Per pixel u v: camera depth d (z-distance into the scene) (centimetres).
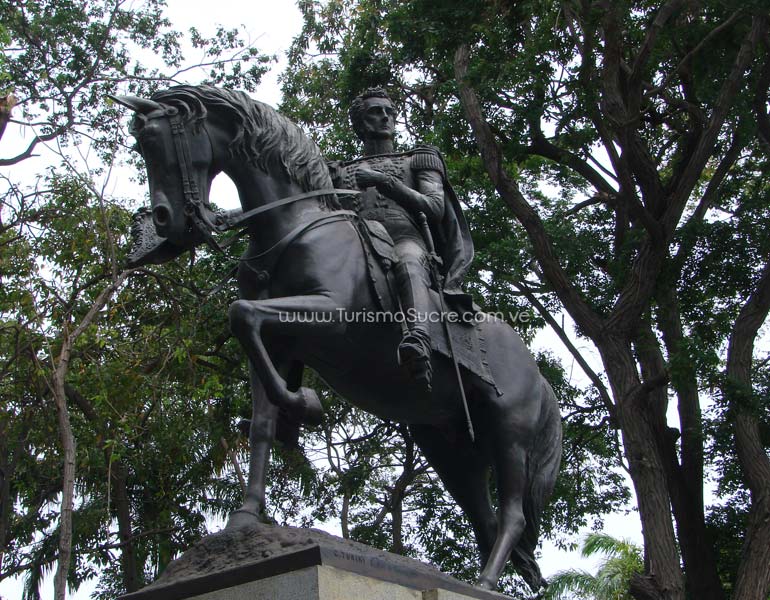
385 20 1072
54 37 1248
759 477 1091
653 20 1053
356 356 398
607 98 1045
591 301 1267
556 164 1422
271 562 298
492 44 1007
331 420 1244
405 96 1302
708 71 1135
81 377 912
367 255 401
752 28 1070
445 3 1020
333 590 293
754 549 1058
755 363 1305
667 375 1084
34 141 990
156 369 1006
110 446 913
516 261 1199
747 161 1374
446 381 429
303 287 377
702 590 1186
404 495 1390
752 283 1262
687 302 1288
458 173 1305
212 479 1258
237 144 383
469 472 463
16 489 1173
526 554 445
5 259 884
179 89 381
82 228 900
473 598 359
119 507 1159
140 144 377
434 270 431
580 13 1022
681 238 1175
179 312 1038
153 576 1348
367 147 471
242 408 1116
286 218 389
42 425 1002
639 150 1159
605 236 1372
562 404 1327
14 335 897
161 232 370
